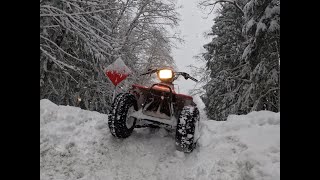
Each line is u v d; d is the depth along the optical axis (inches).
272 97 522.9
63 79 470.9
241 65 640.4
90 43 426.6
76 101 500.1
